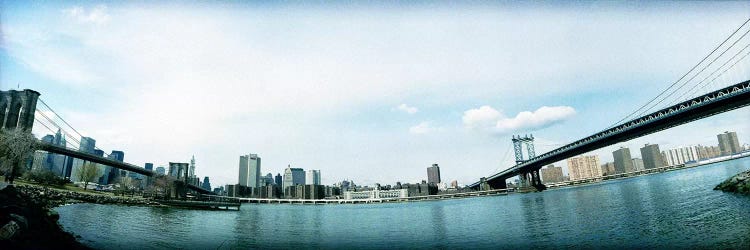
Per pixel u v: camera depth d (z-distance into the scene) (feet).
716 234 108.37
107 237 142.51
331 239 177.88
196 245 144.36
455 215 307.58
